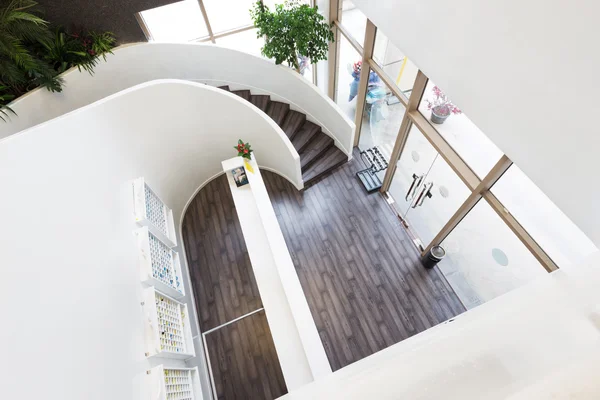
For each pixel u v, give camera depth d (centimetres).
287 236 639
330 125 704
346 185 698
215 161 689
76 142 355
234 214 680
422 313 549
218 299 589
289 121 737
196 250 643
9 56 441
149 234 451
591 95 187
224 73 685
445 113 425
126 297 331
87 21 527
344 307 561
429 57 323
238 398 502
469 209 447
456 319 85
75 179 328
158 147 551
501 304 83
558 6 187
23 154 268
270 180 719
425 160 516
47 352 205
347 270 596
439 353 78
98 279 293
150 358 334
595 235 226
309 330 358
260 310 570
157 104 508
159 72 636
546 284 86
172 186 620
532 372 66
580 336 72
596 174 202
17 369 181
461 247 514
